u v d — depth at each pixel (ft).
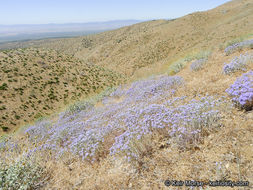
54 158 13.71
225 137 9.45
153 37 209.46
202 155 8.91
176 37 181.98
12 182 9.29
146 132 11.19
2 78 84.84
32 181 9.91
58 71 108.68
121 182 8.93
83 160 11.83
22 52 119.85
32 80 91.30
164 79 26.48
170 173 8.57
